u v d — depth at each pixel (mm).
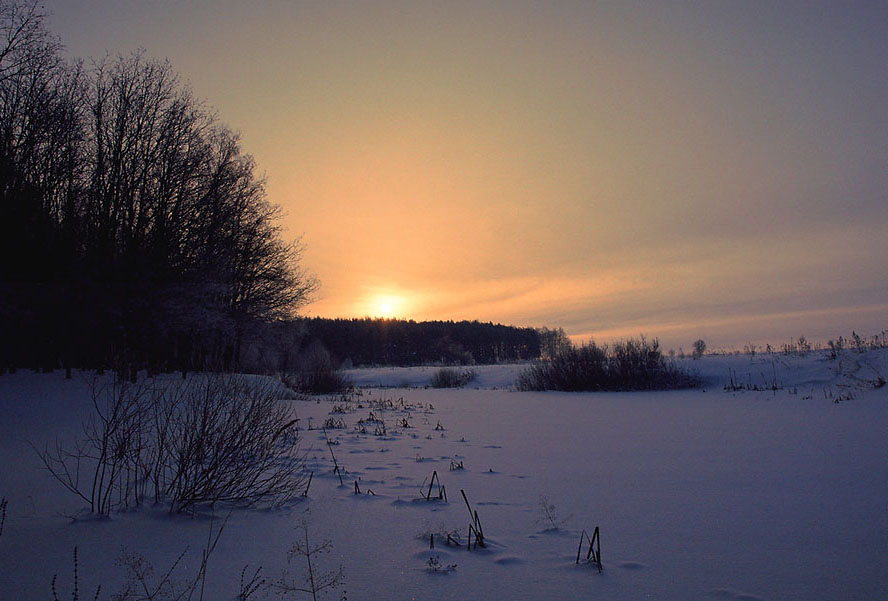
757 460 7637
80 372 15141
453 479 6551
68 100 16234
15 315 13875
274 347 30859
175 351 18000
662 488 6066
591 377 25688
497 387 33562
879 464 7094
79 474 5883
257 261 24625
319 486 6062
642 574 3574
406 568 3621
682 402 17547
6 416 9727
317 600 3072
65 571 3363
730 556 3918
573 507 5270
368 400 21891
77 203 15898
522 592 3264
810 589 3328
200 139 20188
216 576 3400
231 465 5156
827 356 22781
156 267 16953
